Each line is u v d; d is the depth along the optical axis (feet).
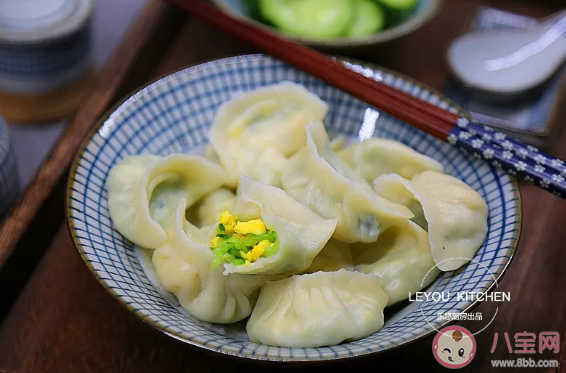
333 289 1.51
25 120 2.14
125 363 1.55
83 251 1.47
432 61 2.10
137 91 1.73
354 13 2.14
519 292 1.67
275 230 1.46
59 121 2.14
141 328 1.59
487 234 1.59
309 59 1.84
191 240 1.53
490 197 1.64
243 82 1.84
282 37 1.92
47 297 1.63
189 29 2.12
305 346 1.45
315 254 1.52
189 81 1.79
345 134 1.84
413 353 1.57
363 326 1.47
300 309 1.47
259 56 1.85
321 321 1.45
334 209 1.60
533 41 2.15
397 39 1.99
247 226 1.51
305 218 1.55
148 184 1.60
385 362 1.56
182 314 1.53
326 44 1.95
